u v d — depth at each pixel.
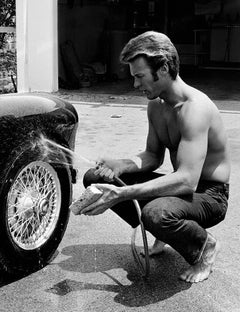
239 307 2.70
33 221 3.01
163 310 2.65
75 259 3.21
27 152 2.84
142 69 2.60
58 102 3.21
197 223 2.72
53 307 2.67
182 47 16.05
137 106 9.08
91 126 7.38
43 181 3.04
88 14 12.87
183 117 2.65
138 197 2.61
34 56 10.21
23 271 2.96
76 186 4.68
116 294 2.80
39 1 9.96
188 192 2.66
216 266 3.14
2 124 2.72
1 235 2.75
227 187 2.92
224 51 15.61
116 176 2.91
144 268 3.04
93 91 10.77
